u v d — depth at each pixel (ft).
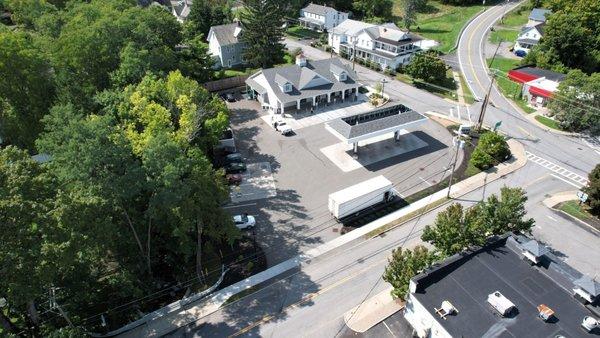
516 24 396.98
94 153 109.70
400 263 119.96
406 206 168.96
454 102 257.55
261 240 153.79
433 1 484.74
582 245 147.95
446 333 96.78
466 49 343.67
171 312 127.03
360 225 159.74
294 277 137.80
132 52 198.90
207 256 147.13
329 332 118.73
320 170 192.75
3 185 94.99
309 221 162.20
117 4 266.36
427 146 210.59
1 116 187.11
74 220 103.76
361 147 210.18
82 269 118.11
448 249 119.96
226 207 170.71
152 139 126.00
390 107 212.23
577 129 223.51
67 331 99.25
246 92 274.16
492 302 101.60
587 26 303.89
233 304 129.08
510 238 118.73
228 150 206.80
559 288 106.01
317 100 257.55
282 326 121.29
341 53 334.85
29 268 90.84
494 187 179.22
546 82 256.73
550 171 190.08
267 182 185.16
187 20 357.20
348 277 137.08
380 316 122.52
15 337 88.28
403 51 303.89
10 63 178.60
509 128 226.79
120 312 126.62
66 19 253.65
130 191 114.93
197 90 184.34
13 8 336.70
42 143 136.36
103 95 180.24
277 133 224.53
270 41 302.45
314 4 422.41
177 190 116.98
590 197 161.79
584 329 95.96
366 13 448.24
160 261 146.00
